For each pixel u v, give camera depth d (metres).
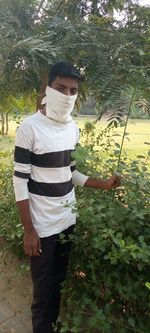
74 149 1.93
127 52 2.25
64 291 2.13
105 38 2.40
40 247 1.89
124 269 1.85
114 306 1.95
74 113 2.67
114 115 2.08
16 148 1.76
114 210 1.78
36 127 1.75
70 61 2.35
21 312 2.43
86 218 1.85
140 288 1.79
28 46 2.16
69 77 1.72
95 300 1.94
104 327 1.69
